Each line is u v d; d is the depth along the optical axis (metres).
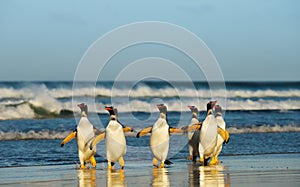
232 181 12.84
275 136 25.34
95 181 13.22
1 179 13.78
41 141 23.50
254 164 16.36
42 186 12.60
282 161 17.20
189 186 12.18
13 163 17.78
